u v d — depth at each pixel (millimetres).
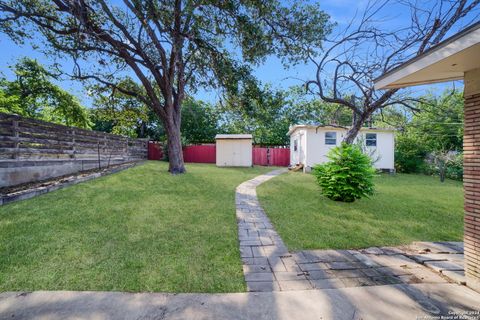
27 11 7457
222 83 8719
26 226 3721
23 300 2070
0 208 4422
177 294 2225
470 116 2553
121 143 12273
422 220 4766
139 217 4414
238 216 4793
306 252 3244
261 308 2041
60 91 14203
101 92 11008
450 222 4672
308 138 13594
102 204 5074
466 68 2547
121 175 8602
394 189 8359
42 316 1881
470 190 2541
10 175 5695
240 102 9867
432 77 2965
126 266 2691
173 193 6418
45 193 5613
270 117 11172
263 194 6805
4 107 8914
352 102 8789
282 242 3557
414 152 14312
